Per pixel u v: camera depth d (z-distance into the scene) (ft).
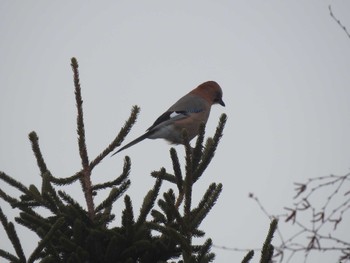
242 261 25.85
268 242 25.39
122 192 30.04
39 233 27.43
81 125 31.12
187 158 26.73
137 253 28.78
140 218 27.71
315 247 27.68
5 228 25.99
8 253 26.37
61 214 28.53
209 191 27.53
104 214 30.76
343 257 27.25
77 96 31.30
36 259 27.84
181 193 28.81
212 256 27.61
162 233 28.53
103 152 31.12
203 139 27.81
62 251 28.71
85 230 28.27
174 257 28.84
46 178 28.96
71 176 30.35
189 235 26.61
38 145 30.58
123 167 29.94
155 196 27.58
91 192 30.27
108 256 28.30
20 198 29.89
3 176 29.01
